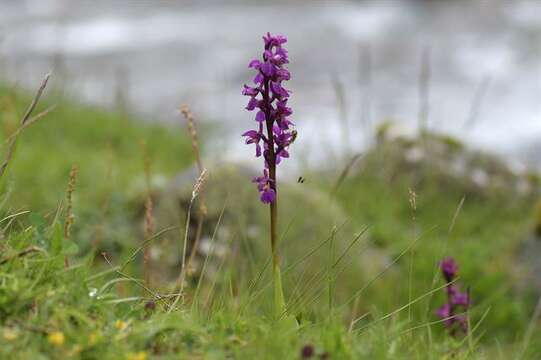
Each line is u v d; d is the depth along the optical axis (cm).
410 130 1623
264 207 1078
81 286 466
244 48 3300
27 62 3008
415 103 2623
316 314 557
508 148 2231
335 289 1020
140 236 1103
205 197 1091
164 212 1116
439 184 1553
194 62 3128
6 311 432
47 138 1588
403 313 979
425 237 1302
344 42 3341
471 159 1600
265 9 3984
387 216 1383
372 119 2467
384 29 3503
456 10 3719
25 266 463
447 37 3356
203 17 3878
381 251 1223
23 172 1219
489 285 1159
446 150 1596
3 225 631
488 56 3088
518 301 1153
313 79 2902
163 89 2784
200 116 2419
